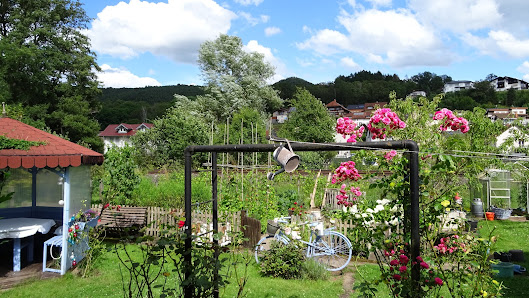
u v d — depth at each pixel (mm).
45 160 7301
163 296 4035
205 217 10070
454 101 100375
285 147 3953
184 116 27266
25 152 7270
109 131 66562
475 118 8414
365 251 4621
